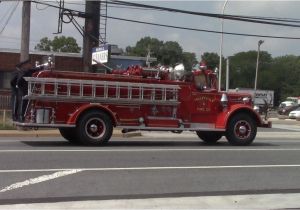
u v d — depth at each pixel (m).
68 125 15.86
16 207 7.89
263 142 19.94
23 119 15.90
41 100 15.72
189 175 11.05
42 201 8.36
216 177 10.91
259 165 12.77
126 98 16.53
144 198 8.74
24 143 16.55
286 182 10.55
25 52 22.44
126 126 16.61
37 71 15.90
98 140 16.12
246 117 17.92
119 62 41.34
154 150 15.18
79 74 16.09
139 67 17.05
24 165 11.69
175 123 17.27
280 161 13.58
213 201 8.59
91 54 30.97
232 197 8.95
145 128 16.86
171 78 17.41
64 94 15.86
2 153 13.55
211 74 17.92
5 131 20.47
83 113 16.03
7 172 10.79
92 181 10.09
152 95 16.88
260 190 9.66
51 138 19.09
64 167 11.54
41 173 10.77
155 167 11.95
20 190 9.15
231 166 12.47
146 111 16.89
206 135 18.83
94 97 16.14
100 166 11.83
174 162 12.83
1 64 37.75
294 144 18.97
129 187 9.63
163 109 17.12
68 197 8.69
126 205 8.16
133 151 14.75
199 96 17.56
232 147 16.97
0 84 37.84
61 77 15.89
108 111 16.23
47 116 15.80
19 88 16.17
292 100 94.44
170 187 9.74
